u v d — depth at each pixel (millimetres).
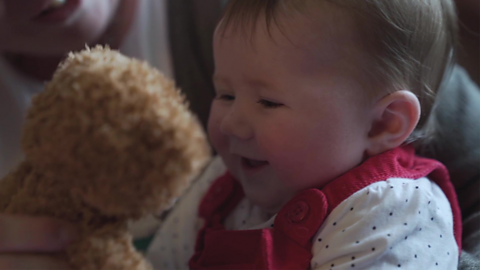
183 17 1017
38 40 702
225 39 662
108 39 917
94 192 319
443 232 606
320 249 577
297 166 629
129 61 371
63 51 738
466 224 753
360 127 648
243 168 692
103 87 321
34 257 349
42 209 359
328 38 617
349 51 625
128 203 324
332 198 608
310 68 614
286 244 607
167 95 344
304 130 613
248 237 641
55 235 352
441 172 716
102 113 310
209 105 982
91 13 714
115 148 302
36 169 361
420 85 709
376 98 652
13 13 624
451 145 788
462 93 850
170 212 918
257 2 644
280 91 615
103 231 360
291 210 628
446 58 784
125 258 357
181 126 319
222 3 968
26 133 340
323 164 633
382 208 574
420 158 732
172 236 854
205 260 677
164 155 310
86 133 306
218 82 698
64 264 353
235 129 649
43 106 335
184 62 1004
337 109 621
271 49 617
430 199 612
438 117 800
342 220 580
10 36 685
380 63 642
